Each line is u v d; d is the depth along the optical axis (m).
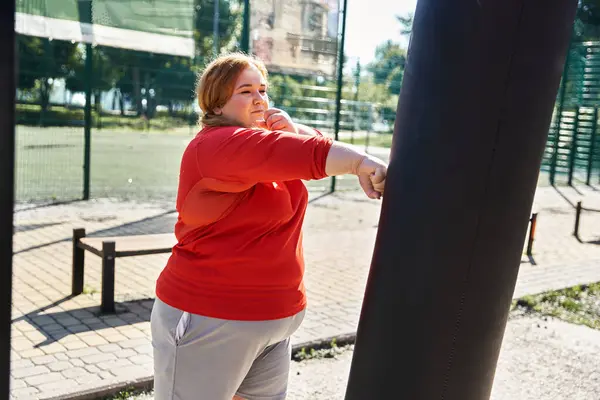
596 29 17.33
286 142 1.73
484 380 1.81
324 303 5.80
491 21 1.54
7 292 1.07
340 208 11.93
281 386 2.23
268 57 12.31
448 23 1.58
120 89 12.87
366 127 16.33
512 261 1.73
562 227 11.08
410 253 1.68
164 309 2.01
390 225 1.72
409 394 1.74
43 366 3.99
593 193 16.58
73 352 4.26
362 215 11.22
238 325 1.92
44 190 11.66
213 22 12.02
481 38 1.55
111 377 3.86
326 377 4.21
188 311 1.94
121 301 5.49
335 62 13.12
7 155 1.03
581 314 5.81
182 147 17.69
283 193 1.99
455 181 1.61
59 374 3.88
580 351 4.88
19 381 3.74
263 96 2.09
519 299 6.10
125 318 5.03
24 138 15.96
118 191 12.16
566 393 4.12
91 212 10.02
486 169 1.60
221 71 2.00
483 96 1.57
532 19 1.55
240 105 2.01
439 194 1.63
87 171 11.12
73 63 11.95
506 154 1.61
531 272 7.38
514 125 1.60
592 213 13.06
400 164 1.70
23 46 11.33
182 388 1.99
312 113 14.72
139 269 6.71
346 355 4.61
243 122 2.05
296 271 2.04
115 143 17.81
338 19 12.98
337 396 3.93
